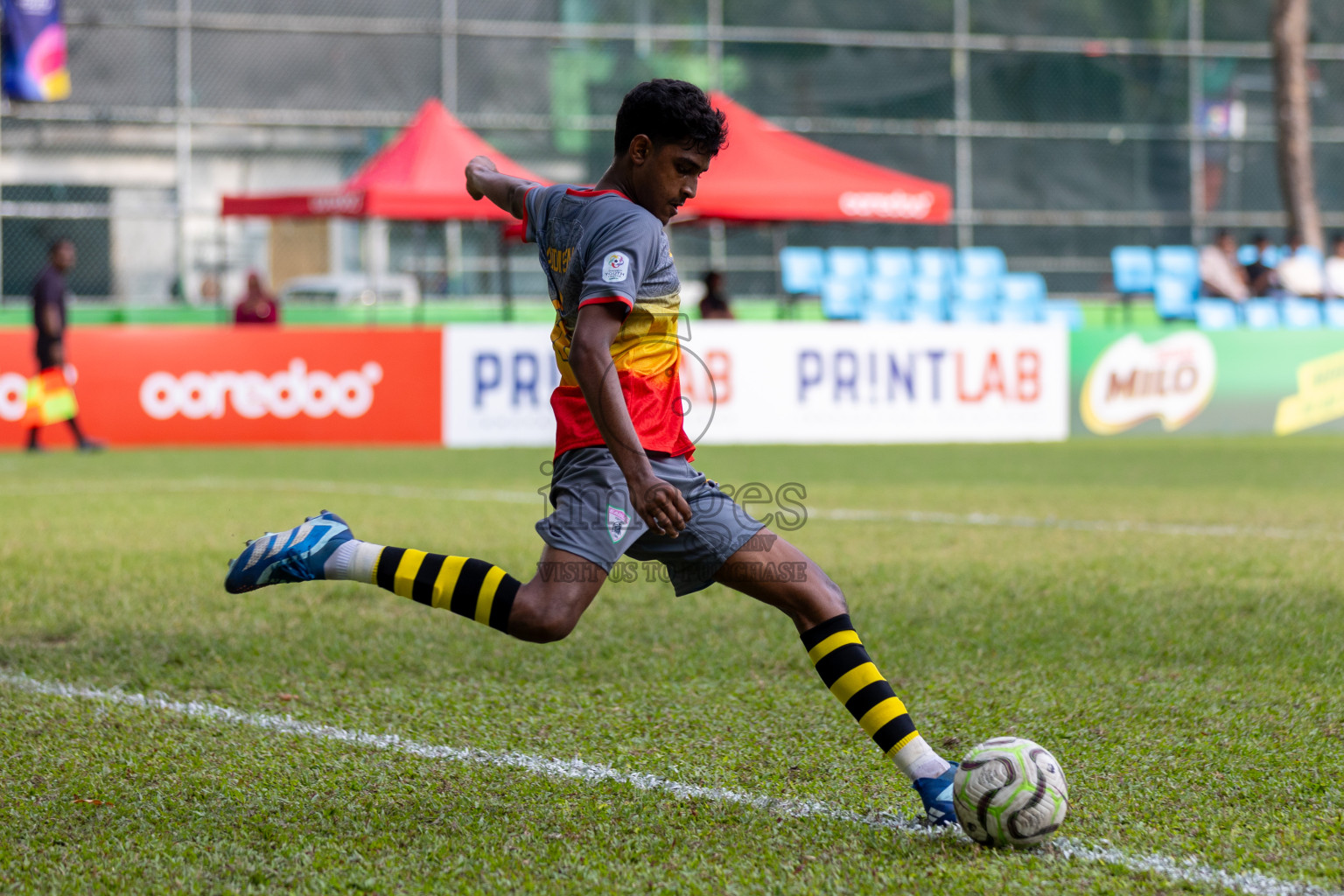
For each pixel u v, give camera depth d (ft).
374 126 240.32
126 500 109.29
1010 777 31.35
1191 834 32.73
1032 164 261.44
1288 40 244.01
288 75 237.25
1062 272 261.85
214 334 166.20
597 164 249.55
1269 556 79.41
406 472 135.64
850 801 35.53
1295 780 36.88
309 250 238.68
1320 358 191.93
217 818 34.24
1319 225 252.42
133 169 230.27
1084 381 182.60
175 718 43.93
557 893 29.27
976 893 29.07
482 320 218.79
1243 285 221.46
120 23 229.25
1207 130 266.16
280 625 59.36
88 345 163.84
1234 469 139.64
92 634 57.26
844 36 255.29
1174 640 55.72
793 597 33.63
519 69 245.45
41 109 224.94
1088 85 264.11
